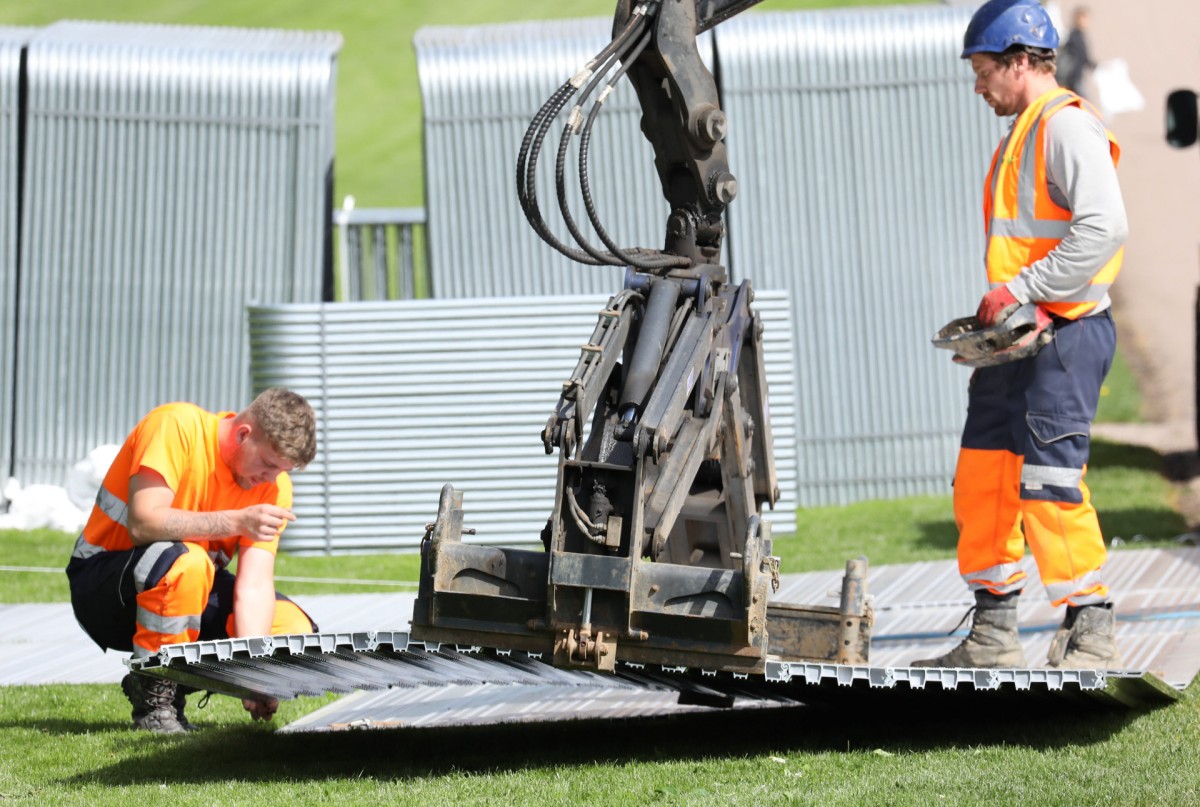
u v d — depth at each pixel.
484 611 13.35
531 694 19.61
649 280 14.59
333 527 35.50
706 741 15.57
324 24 110.06
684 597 12.91
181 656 13.66
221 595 16.88
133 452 16.38
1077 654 15.62
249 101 38.66
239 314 38.62
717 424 14.34
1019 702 15.05
